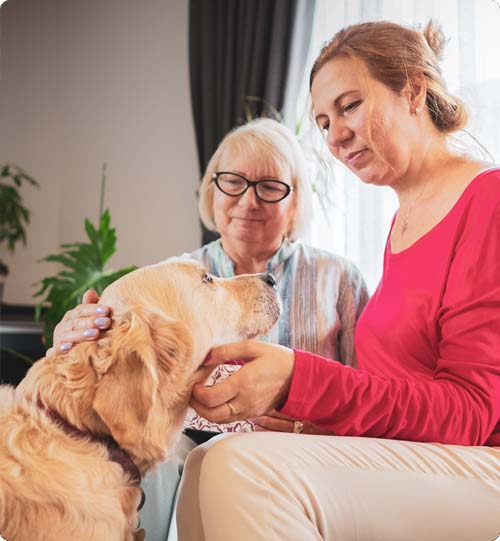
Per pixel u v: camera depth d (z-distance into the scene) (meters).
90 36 3.06
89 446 0.90
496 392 0.90
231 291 1.11
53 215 3.14
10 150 3.22
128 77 2.94
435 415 0.88
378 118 1.15
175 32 2.79
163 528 1.18
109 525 0.87
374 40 1.18
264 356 0.89
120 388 0.89
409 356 1.05
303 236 1.65
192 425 1.30
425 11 1.80
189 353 0.93
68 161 3.11
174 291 1.03
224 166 1.57
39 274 3.16
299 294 1.51
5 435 0.89
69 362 0.92
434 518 0.81
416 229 1.12
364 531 0.80
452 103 1.19
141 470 0.94
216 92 2.46
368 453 0.84
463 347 0.93
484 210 0.98
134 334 0.90
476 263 0.95
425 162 1.16
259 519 0.74
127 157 2.93
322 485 0.80
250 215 1.53
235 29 2.41
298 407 0.88
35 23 3.20
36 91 3.20
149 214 2.83
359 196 1.90
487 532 0.81
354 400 0.88
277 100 2.22
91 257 2.29
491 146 1.67
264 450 0.81
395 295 1.08
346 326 1.52
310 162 1.76
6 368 2.62
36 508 0.84
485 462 0.86
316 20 2.20
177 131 2.77
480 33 1.74
